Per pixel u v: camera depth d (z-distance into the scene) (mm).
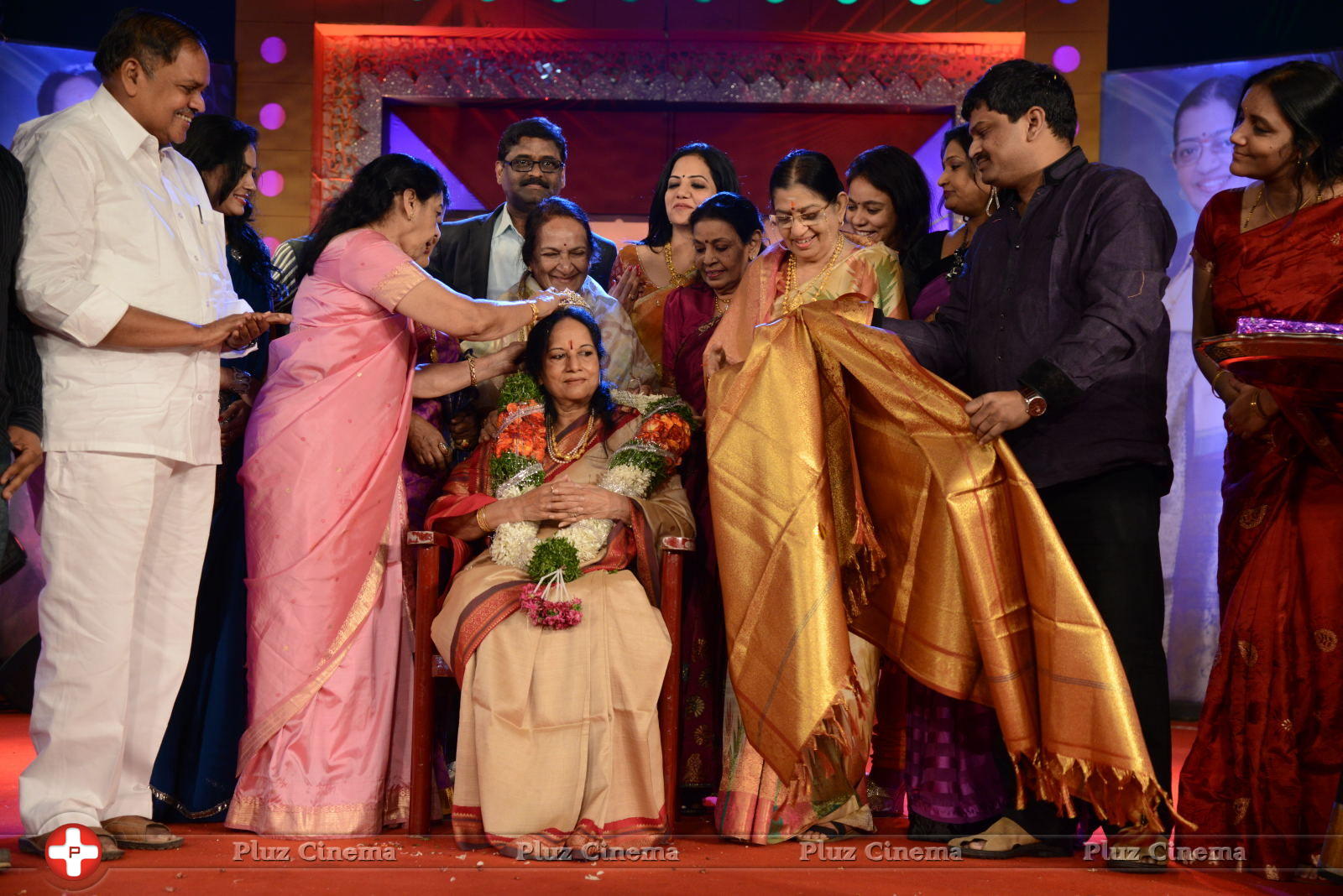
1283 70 3602
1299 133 3533
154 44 3510
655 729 3586
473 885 3014
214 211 3949
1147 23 7508
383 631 3898
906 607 3639
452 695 4109
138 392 3438
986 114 3621
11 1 7469
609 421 4027
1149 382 3500
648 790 3543
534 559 3629
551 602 3568
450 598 3717
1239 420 3598
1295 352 3078
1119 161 6910
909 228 5027
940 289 4531
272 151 7727
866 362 3576
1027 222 3627
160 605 3641
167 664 3645
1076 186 3568
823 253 4195
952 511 3445
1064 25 7574
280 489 3791
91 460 3379
